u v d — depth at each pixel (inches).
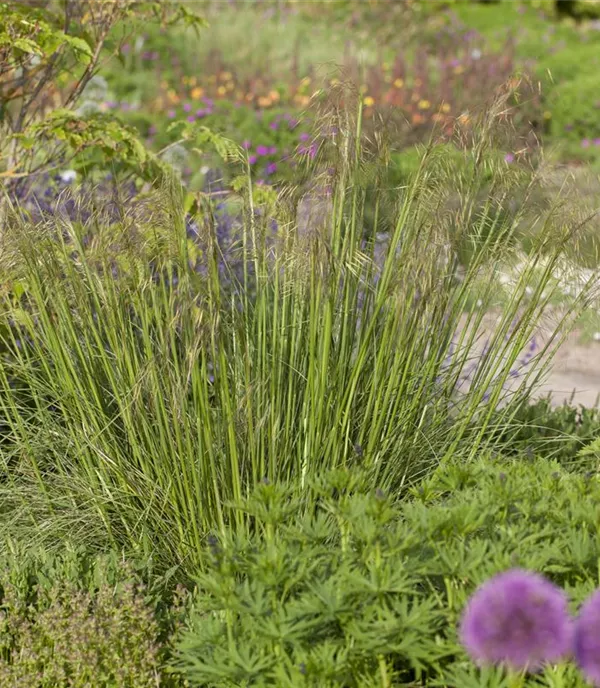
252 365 134.3
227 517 130.5
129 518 137.5
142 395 133.7
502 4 911.0
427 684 91.7
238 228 148.6
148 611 113.8
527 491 109.8
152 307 139.3
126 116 513.0
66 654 111.8
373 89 572.4
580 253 144.2
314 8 812.6
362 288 139.3
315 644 99.1
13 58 185.3
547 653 80.4
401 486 135.2
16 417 138.3
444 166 140.3
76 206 148.3
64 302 134.5
